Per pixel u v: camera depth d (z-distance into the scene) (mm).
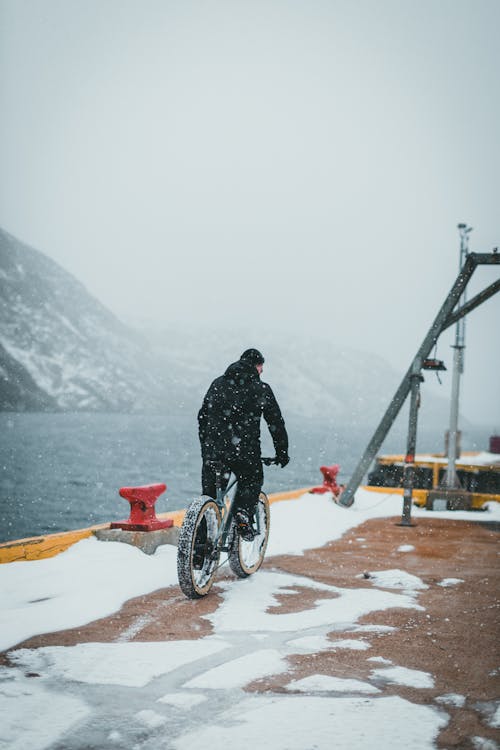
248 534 5633
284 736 2748
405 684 3387
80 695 3145
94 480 59344
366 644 4047
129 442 123562
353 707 3057
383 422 11414
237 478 5738
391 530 9391
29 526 35125
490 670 3648
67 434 139375
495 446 37938
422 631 4379
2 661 3592
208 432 5617
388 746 2684
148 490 6863
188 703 3070
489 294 10492
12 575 5457
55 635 4090
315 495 11898
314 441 166500
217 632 4223
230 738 2723
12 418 199875
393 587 5715
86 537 6777
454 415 13266
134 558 6328
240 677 3402
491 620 4699
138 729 2797
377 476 18312
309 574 6172
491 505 11836
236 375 5672
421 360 10500
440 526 9930
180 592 5328
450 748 2682
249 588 5559
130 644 3918
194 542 5102
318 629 4348
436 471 17828
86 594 5020
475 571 6512
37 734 2734
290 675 3463
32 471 65188
